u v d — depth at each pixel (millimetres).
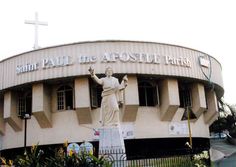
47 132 26953
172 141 27906
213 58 30312
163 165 14617
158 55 26125
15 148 28609
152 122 27000
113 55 25234
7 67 27859
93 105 25906
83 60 25125
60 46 25719
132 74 25547
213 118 31625
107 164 11414
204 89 30547
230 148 37688
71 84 26969
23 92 28859
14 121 27953
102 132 14930
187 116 23688
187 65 27219
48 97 26984
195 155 16734
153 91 27844
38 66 26000
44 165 11008
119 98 15500
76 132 26250
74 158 10969
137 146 26578
